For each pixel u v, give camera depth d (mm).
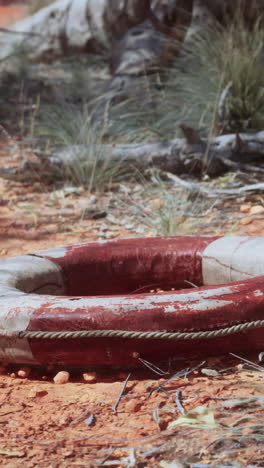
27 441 1904
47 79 5637
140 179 3697
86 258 2514
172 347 2125
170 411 1976
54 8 6336
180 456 1825
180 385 2080
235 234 3020
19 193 3664
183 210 3234
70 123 4176
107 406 2020
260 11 4527
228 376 2109
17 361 2191
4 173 3820
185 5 4586
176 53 4602
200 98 4047
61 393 2094
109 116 4293
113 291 2543
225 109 3801
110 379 2148
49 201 3533
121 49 4926
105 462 1821
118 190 3621
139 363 2146
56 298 2193
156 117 4262
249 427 1884
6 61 6020
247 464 1785
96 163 3689
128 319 2109
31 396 2082
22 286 2381
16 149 4258
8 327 2154
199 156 3590
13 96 5266
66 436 1918
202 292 2166
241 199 3369
